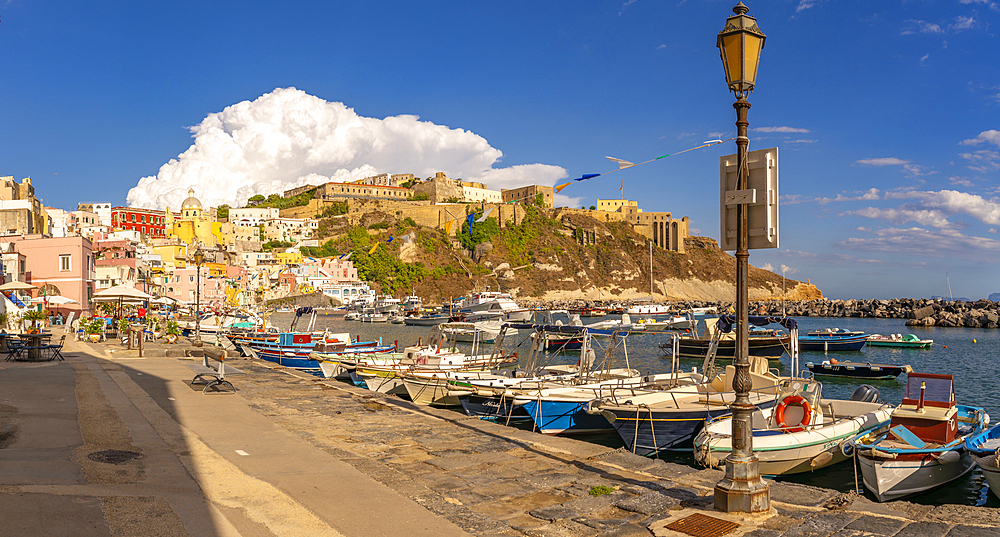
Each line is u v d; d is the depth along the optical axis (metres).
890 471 13.11
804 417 15.62
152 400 14.18
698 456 14.12
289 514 7.01
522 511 7.75
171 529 6.23
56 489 7.12
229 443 10.38
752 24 7.56
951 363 47.12
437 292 193.62
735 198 7.59
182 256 144.75
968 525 7.07
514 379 23.34
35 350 22.17
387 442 11.51
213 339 44.66
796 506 7.78
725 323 35.88
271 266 167.62
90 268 60.06
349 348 35.88
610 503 7.99
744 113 7.68
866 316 136.25
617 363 45.72
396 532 6.68
